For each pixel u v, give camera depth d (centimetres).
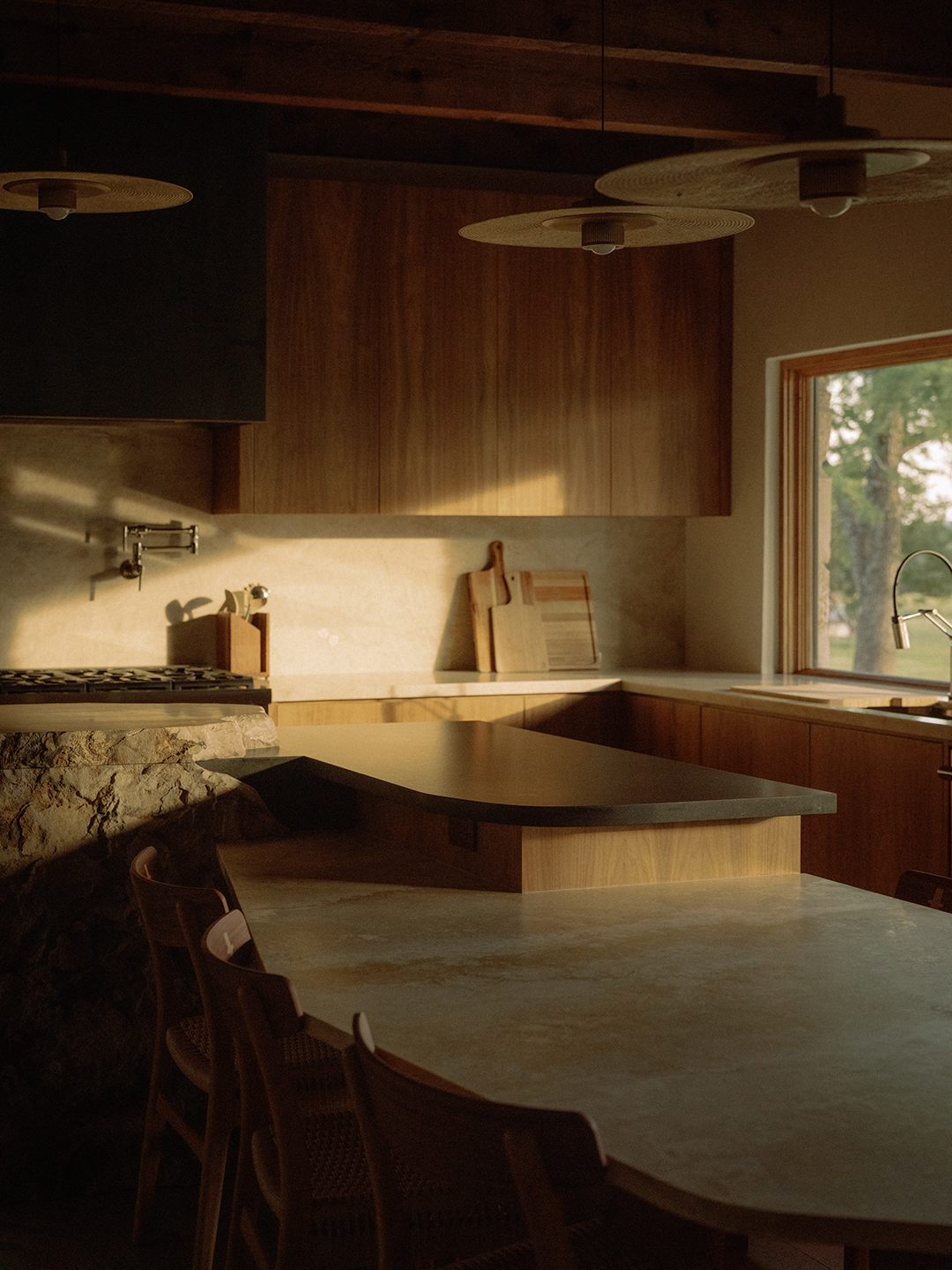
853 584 780
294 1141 189
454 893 253
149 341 465
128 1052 312
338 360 518
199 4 370
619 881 259
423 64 479
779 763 473
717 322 582
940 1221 126
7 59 434
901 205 493
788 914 237
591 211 313
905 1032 176
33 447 521
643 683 543
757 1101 154
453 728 382
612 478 567
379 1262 168
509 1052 169
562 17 405
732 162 243
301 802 325
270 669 557
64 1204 305
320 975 201
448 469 538
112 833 305
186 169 465
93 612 534
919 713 457
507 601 595
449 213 533
